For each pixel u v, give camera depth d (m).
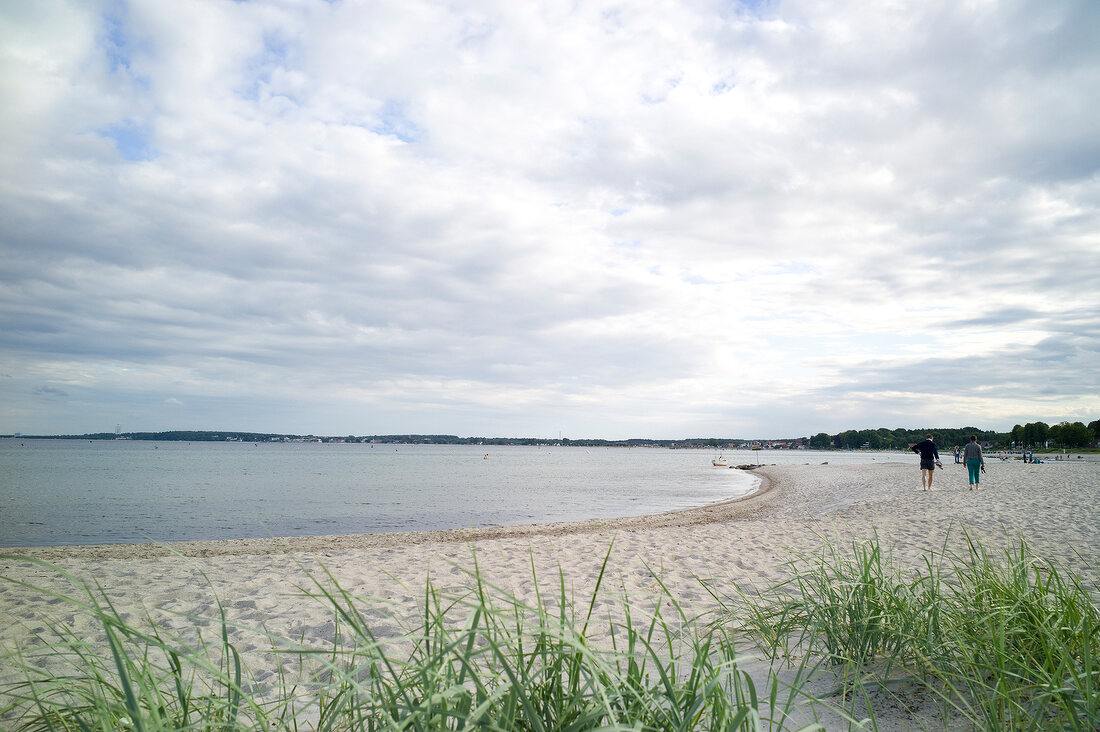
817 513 15.30
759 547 9.38
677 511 19.25
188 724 2.06
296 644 4.73
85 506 21.70
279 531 16.06
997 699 2.38
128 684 1.62
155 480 36.78
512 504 23.89
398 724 1.73
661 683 2.09
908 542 9.05
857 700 2.71
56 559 9.97
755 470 57.59
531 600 5.97
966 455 21.78
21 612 5.89
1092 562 6.75
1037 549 8.19
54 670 3.93
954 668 2.77
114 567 8.54
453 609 5.72
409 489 31.91
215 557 9.69
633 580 7.05
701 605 5.39
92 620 5.54
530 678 1.99
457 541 12.02
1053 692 2.09
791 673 3.13
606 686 1.96
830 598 3.45
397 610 5.73
